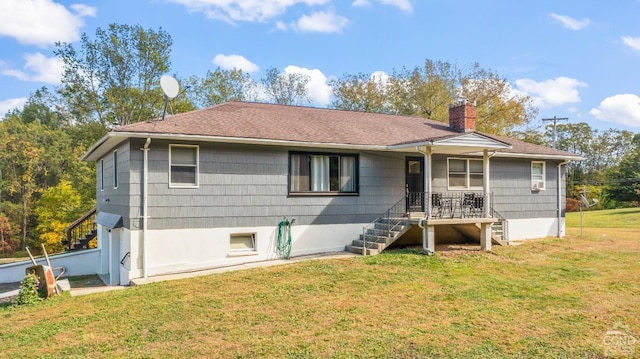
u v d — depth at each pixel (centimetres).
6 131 4159
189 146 1148
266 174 1247
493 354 555
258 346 587
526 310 741
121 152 1195
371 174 1409
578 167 5638
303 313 731
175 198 1127
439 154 1508
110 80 2900
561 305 766
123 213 1155
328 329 652
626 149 5716
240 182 1211
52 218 2881
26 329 696
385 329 651
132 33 2886
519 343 591
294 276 996
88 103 2920
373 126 1608
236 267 1128
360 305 776
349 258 1195
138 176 1085
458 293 853
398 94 3962
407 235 1405
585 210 4081
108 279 1343
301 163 1304
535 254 1269
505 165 1623
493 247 1367
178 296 850
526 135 3969
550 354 552
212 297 834
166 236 1115
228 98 3797
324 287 900
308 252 1305
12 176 3853
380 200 1420
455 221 1261
